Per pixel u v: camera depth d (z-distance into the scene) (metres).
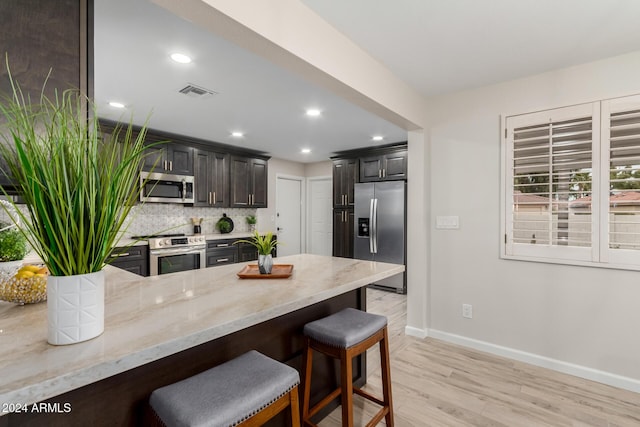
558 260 2.34
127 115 3.28
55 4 1.15
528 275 2.49
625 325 2.13
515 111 2.53
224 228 5.03
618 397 2.04
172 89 2.62
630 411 1.90
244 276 1.66
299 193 6.66
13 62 1.06
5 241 1.51
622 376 2.14
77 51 1.20
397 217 4.63
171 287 1.48
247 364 1.15
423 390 2.13
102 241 0.86
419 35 1.91
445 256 2.91
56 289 0.82
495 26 1.81
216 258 4.51
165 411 0.91
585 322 2.27
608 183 2.15
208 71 2.31
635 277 2.10
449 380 2.25
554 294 2.39
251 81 2.48
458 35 1.91
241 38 1.43
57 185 0.77
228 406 0.92
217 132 4.04
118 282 1.59
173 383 1.10
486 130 2.67
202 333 0.94
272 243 1.76
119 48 1.98
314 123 3.66
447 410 1.92
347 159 5.38
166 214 4.43
